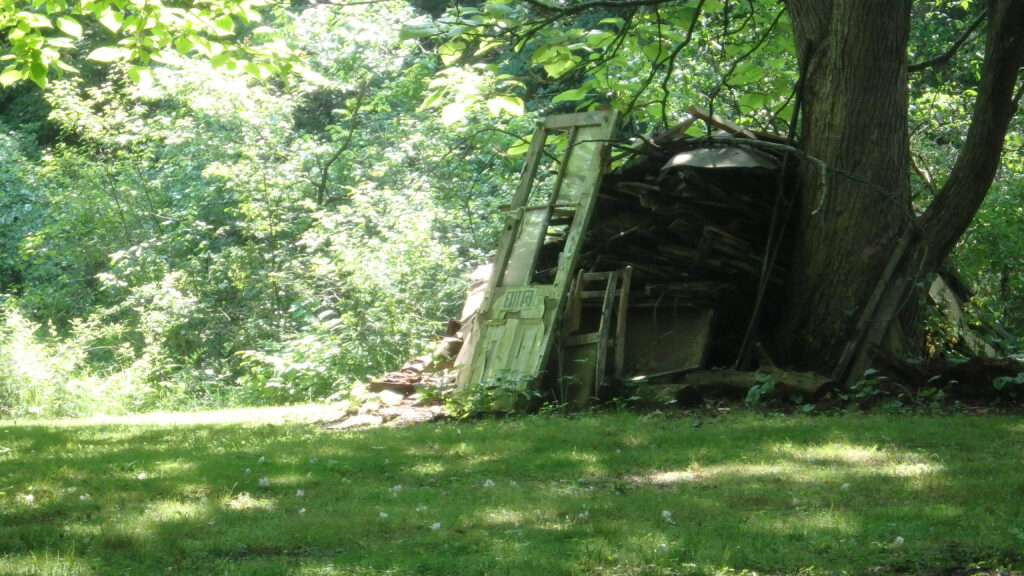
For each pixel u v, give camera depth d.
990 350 13.20
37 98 30.27
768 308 12.03
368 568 4.71
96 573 4.70
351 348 15.84
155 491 6.61
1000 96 10.46
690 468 7.11
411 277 17.28
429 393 11.57
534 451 8.05
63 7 9.98
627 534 5.20
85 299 22.48
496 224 20.38
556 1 12.28
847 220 11.18
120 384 16.05
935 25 19.89
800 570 4.55
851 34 11.06
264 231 20.28
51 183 24.52
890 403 9.73
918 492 6.00
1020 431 8.12
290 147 22.20
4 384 15.05
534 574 4.53
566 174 12.20
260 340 18.75
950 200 10.98
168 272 20.69
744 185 11.88
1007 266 16.78
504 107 11.45
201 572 4.73
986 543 4.84
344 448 8.41
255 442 8.98
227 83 21.38
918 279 11.02
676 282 11.74
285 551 5.14
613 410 10.56
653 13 13.03
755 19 13.96
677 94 16.98
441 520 5.64
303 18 22.97
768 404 10.18
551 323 11.15
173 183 23.33
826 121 11.30
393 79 24.95
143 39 9.91
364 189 19.94
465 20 10.83
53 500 6.35
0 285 25.41
